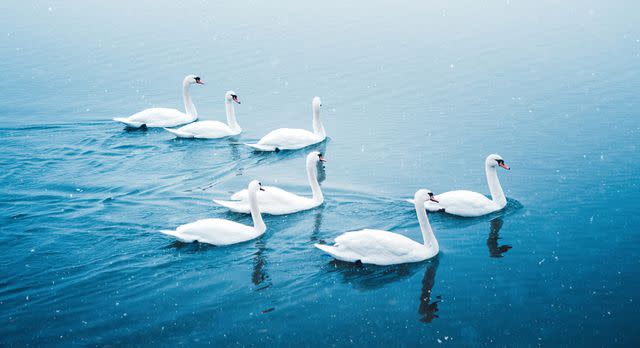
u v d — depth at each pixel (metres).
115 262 19.16
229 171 26.69
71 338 15.79
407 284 18.11
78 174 26.05
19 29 52.97
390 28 49.72
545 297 17.38
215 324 16.41
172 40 48.28
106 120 33.09
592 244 19.88
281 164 27.50
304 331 16.16
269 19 53.53
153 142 30.06
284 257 19.52
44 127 31.81
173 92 37.72
